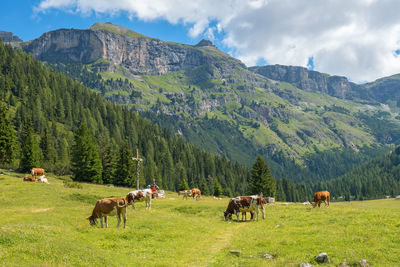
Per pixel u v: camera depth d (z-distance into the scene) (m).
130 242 20.03
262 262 15.75
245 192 190.88
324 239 19.11
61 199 41.28
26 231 18.23
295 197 180.88
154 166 159.88
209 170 198.38
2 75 192.12
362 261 14.52
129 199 33.28
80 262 14.59
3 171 78.94
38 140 134.88
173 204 44.44
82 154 89.31
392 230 19.97
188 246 19.94
